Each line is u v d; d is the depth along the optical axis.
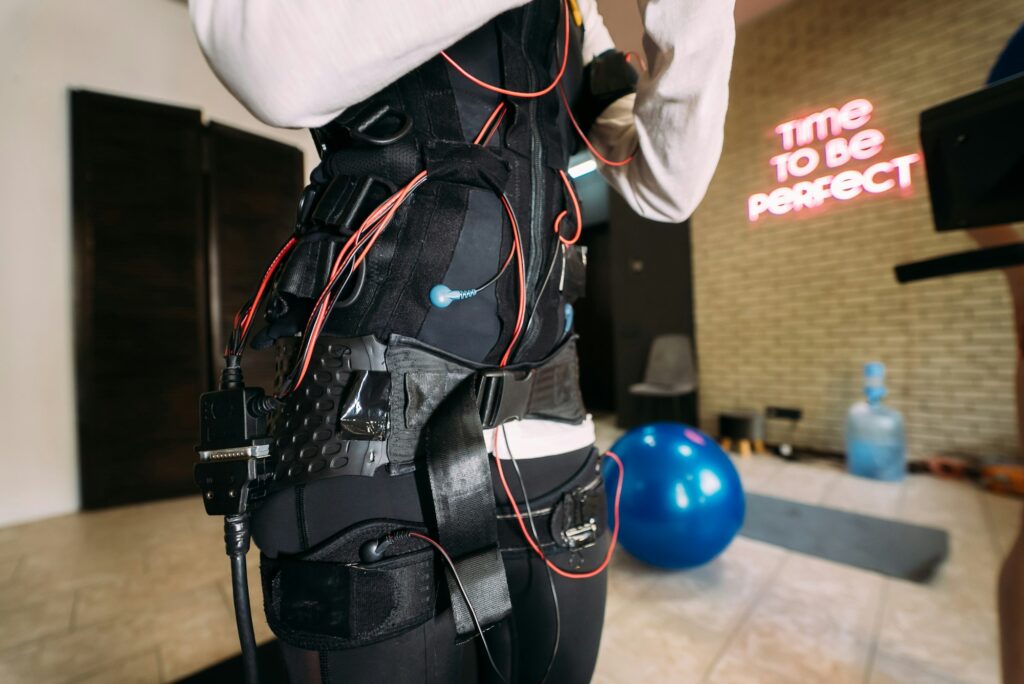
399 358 0.36
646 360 3.91
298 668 0.36
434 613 0.36
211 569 1.68
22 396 2.20
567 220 0.48
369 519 0.34
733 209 3.45
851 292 2.95
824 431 3.08
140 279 2.41
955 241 2.60
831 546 1.71
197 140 2.55
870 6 2.86
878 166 2.83
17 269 2.20
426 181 0.36
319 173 0.38
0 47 2.15
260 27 0.28
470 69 0.38
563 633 0.45
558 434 0.45
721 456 1.59
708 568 1.58
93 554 1.82
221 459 0.35
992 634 1.18
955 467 2.49
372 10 0.28
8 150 2.17
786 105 3.20
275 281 0.37
